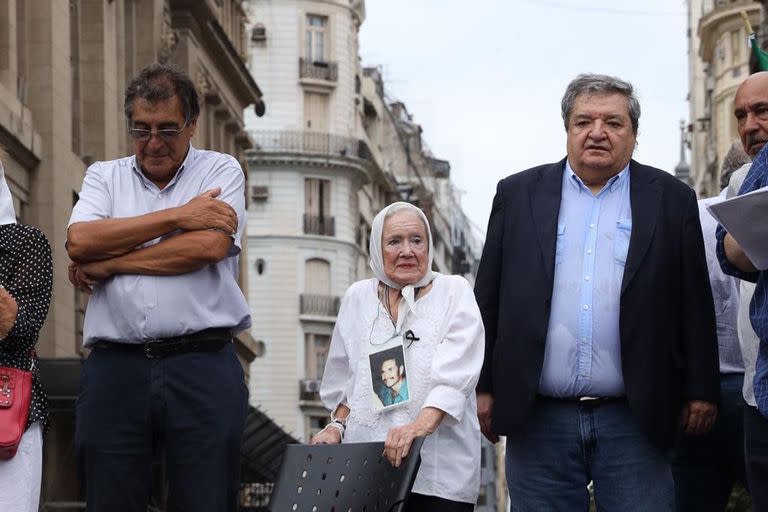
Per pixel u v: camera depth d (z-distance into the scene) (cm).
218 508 711
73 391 2184
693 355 770
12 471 667
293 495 677
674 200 780
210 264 718
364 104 7288
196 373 713
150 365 712
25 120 2409
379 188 7631
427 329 732
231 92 4309
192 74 3678
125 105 724
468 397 728
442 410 705
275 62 6562
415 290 741
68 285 2542
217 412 712
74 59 2819
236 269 742
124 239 705
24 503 670
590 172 782
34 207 2489
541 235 784
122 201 736
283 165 6506
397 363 729
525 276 781
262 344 6456
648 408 759
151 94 715
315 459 680
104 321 716
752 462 738
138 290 709
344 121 6662
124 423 714
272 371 6431
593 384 769
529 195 796
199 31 3750
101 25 2848
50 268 691
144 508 721
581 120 780
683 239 775
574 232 782
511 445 788
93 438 715
